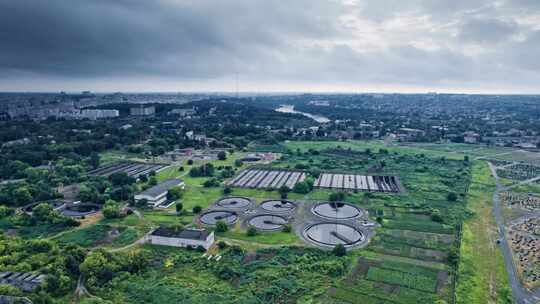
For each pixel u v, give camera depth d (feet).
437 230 549.54
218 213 624.18
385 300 367.66
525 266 444.96
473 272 426.10
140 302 358.23
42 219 569.23
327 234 533.96
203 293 372.17
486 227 569.64
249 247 485.97
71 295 369.30
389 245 495.41
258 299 361.30
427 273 420.36
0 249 430.20
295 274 412.98
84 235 519.60
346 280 403.95
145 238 512.22
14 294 348.79
